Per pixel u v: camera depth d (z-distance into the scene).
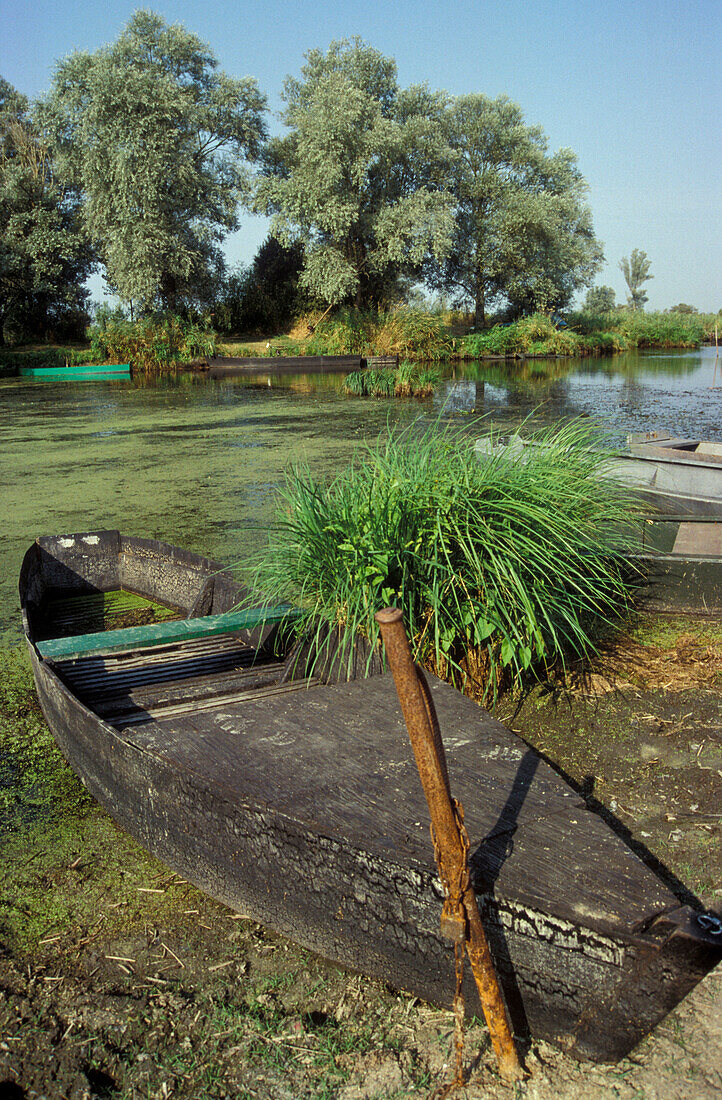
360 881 1.89
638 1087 1.66
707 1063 1.71
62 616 4.70
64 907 2.34
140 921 2.27
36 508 7.29
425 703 1.49
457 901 1.57
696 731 3.09
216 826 2.21
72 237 28.11
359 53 29.12
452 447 3.85
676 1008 1.87
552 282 34.41
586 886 1.71
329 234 29.39
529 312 36.31
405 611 3.12
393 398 16.72
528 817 1.99
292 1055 1.80
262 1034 1.86
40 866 2.54
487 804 2.06
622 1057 1.68
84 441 11.45
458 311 37.91
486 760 2.30
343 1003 1.94
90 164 25.05
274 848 2.07
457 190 32.69
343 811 2.04
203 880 2.34
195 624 3.42
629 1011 1.57
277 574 3.55
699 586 4.22
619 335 37.88
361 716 2.64
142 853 2.59
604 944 1.57
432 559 3.20
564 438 4.25
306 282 28.22
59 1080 1.76
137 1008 1.95
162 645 3.96
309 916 2.05
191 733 2.55
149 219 25.44
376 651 3.07
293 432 11.73
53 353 27.11
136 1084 1.75
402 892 1.82
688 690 3.43
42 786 3.02
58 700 3.02
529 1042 1.78
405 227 27.72
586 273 38.38
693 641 3.94
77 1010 1.95
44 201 28.98
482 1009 1.75
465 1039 1.80
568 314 38.94
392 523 3.26
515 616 3.31
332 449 9.98
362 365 26.77
